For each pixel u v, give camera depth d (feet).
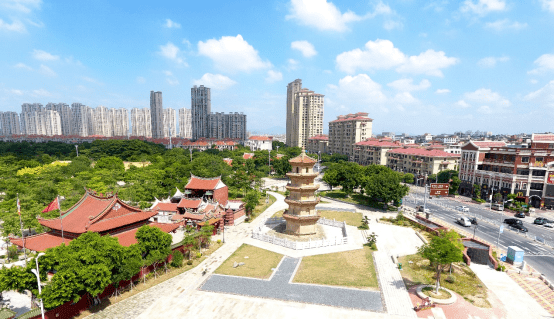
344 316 116.16
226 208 257.55
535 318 117.70
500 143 376.48
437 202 336.90
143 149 574.97
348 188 340.59
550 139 320.29
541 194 304.91
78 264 108.78
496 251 193.36
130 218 166.71
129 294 132.05
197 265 164.96
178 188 300.81
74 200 226.99
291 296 131.34
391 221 255.09
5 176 323.78
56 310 108.58
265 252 183.83
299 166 204.13
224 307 122.31
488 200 338.34
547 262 178.40
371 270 158.20
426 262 168.45
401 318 115.03
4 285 105.19
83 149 597.52
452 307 122.93
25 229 198.08
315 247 191.83
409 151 495.00
